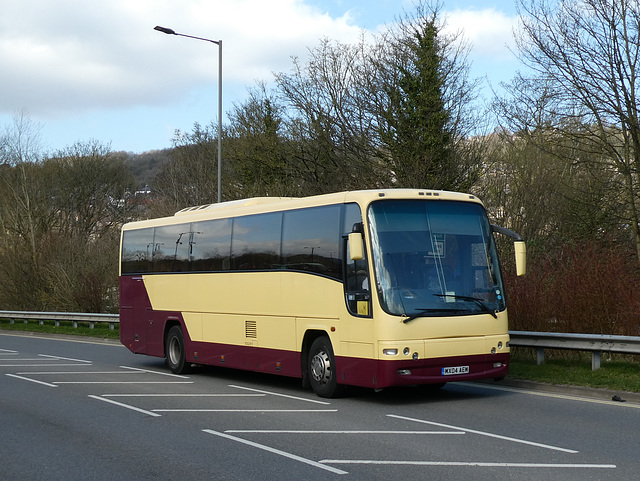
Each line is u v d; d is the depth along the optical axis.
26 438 9.49
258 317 14.35
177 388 14.32
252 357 14.52
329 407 11.60
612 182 21.42
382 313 11.34
